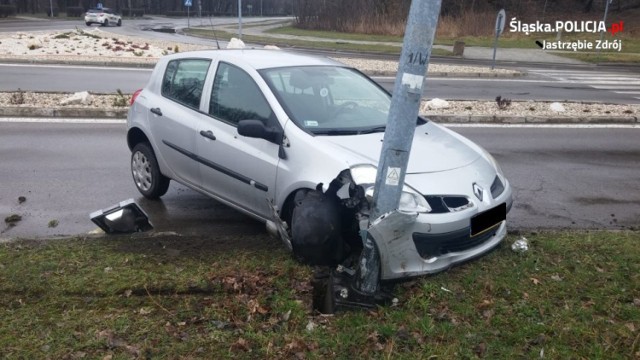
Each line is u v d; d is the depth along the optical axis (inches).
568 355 132.1
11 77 609.3
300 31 1841.8
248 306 149.8
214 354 130.1
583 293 161.9
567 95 665.0
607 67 1095.0
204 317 144.8
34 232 208.2
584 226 231.3
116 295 154.9
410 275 157.1
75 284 159.0
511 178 302.5
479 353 133.0
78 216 226.5
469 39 1686.8
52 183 266.8
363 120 196.2
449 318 147.6
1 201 240.5
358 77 227.6
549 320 147.4
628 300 158.7
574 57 1249.4
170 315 145.7
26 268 167.8
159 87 238.8
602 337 139.5
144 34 1440.7
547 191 280.7
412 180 163.2
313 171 169.5
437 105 508.1
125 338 135.2
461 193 165.9
